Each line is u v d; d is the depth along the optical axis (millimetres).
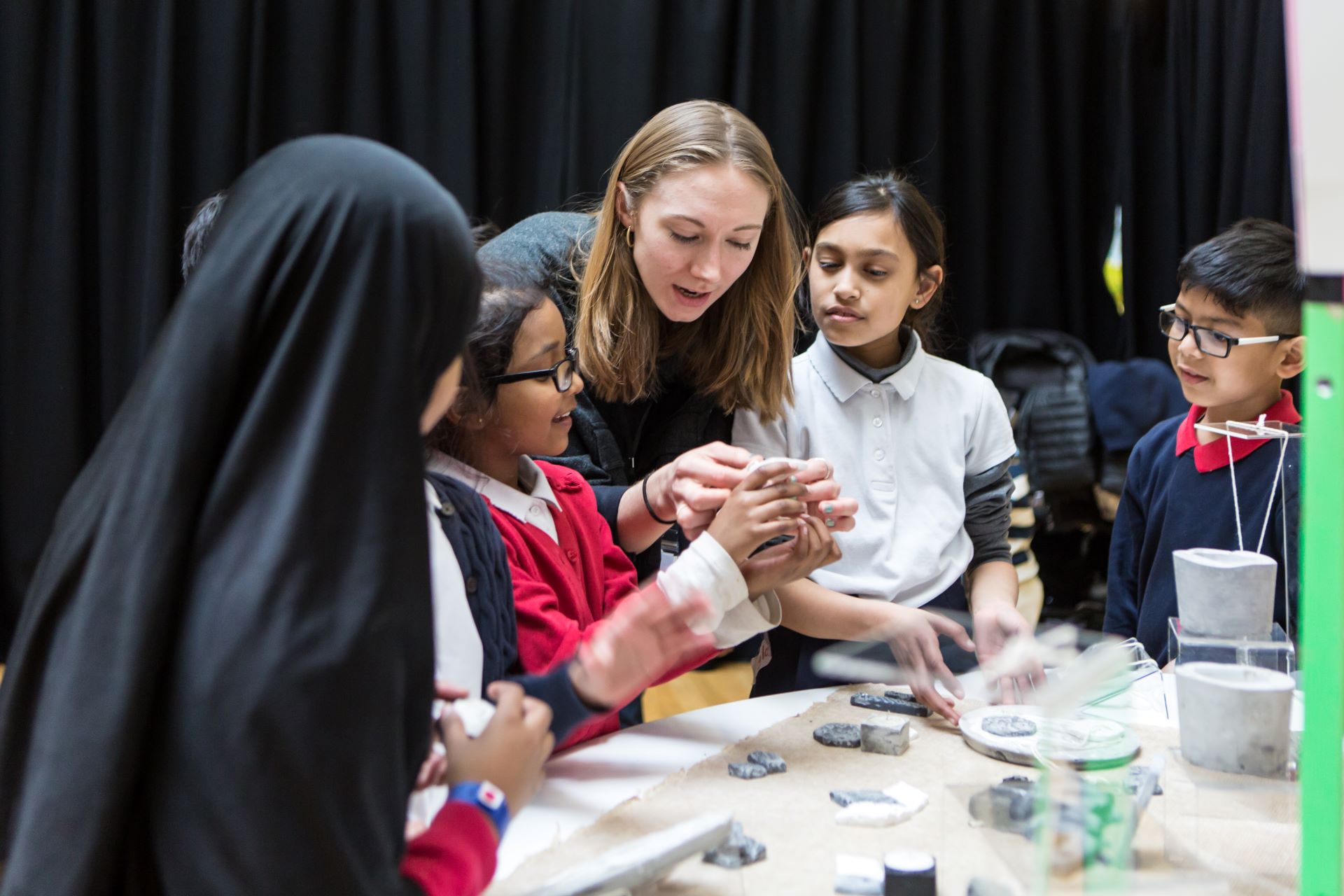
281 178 677
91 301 3209
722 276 1444
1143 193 3635
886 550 1587
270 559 609
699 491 1243
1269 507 1324
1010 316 3713
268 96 3172
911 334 1724
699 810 969
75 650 624
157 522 622
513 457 1285
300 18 3139
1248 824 905
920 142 3602
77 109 3064
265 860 597
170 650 623
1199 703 935
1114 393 3102
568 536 1303
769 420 1610
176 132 3100
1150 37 3541
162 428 633
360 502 628
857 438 1639
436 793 860
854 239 1604
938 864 859
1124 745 1008
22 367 3109
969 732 1127
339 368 631
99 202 3131
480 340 1193
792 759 1095
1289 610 1308
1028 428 3168
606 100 3322
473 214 3250
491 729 761
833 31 3484
